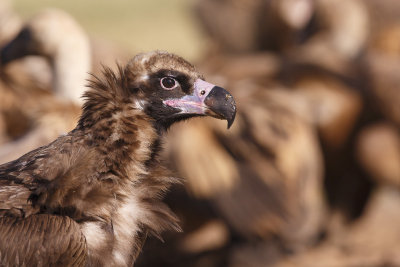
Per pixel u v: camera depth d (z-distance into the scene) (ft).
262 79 46.34
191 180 40.52
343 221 48.78
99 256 19.71
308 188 44.09
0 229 18.83
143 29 110.42
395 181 46.83
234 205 41.86
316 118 45.75
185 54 91.09
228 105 21.68
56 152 20.02
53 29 33.12
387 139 46.26
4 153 30.19
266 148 42.50
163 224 21.35
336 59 47.19
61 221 19.02
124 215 20.36
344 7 50.49
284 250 43.65
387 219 52.90
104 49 39.32
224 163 41.73
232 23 52.39
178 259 40.86
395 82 46.26
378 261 46.62
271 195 42.50
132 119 20.74
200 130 41.47
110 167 20.17
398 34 52.37
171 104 21.50
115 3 138.31
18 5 136.05
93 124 20.39
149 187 21.13
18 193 19.44
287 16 50.37
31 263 18.61
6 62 34.06
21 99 33.30
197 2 55.42
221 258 42.78
